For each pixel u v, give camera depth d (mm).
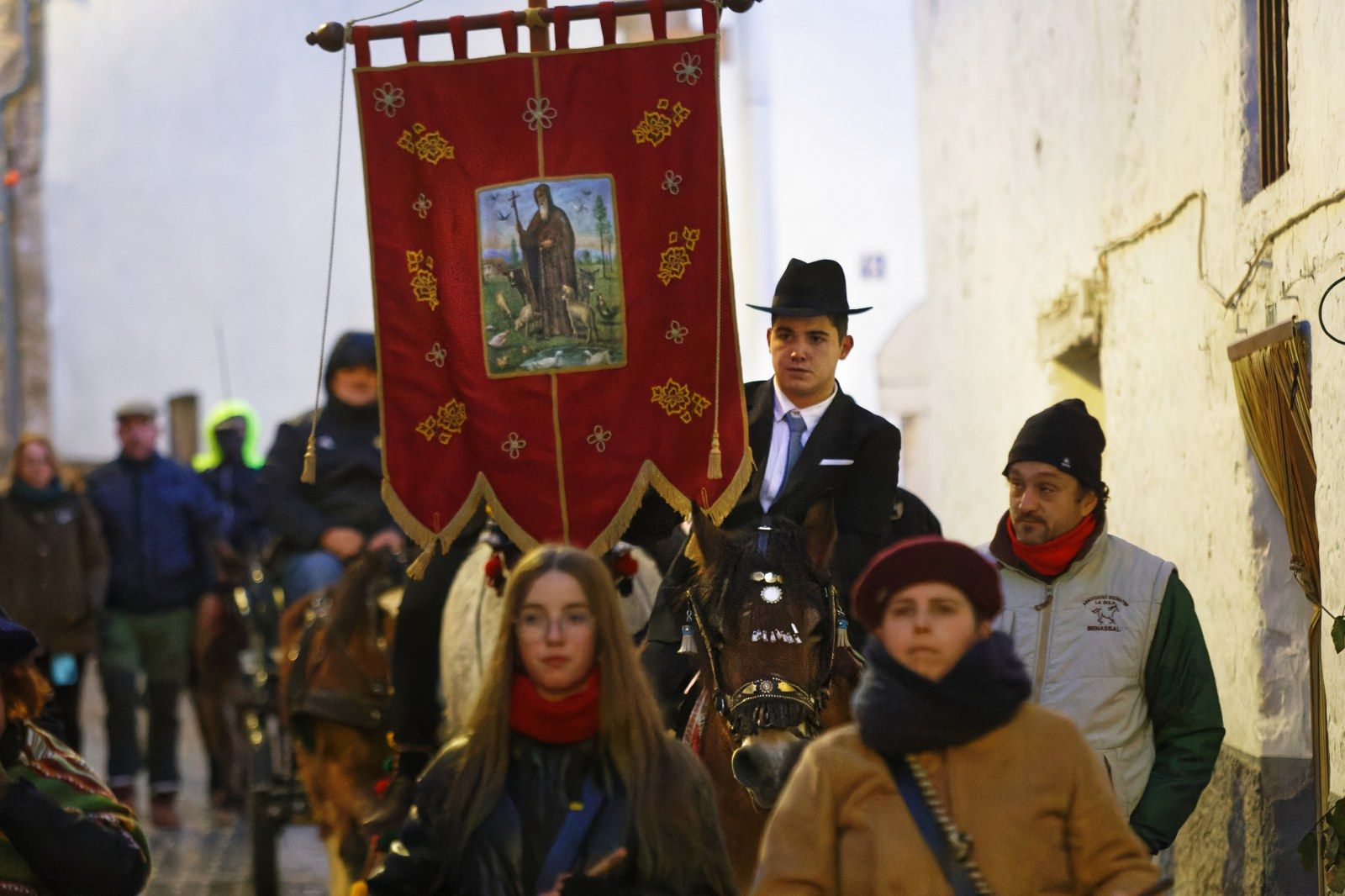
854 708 3656
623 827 3945
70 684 12266
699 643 5500
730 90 20562
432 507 6469
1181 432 7742
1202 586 7461
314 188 24672
